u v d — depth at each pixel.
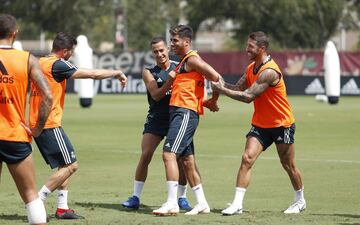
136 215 34.16
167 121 36.06
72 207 36.12
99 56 152.75
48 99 26.56
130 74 149.75
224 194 40.47
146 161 36.00
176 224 31.81
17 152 26.19
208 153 57.62
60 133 33.03
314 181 44.31
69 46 33.41
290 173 34.78
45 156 33.06
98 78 33.34
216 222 32.22
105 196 39.59
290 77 143.62
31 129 27.25
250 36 33.75
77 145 62.97
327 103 120.25
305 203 35.66
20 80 26.08
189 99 33.97
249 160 34.00
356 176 46.16
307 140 66.25
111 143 64.50
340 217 33.47
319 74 144.25
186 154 34.47
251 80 34.19
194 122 34.09
